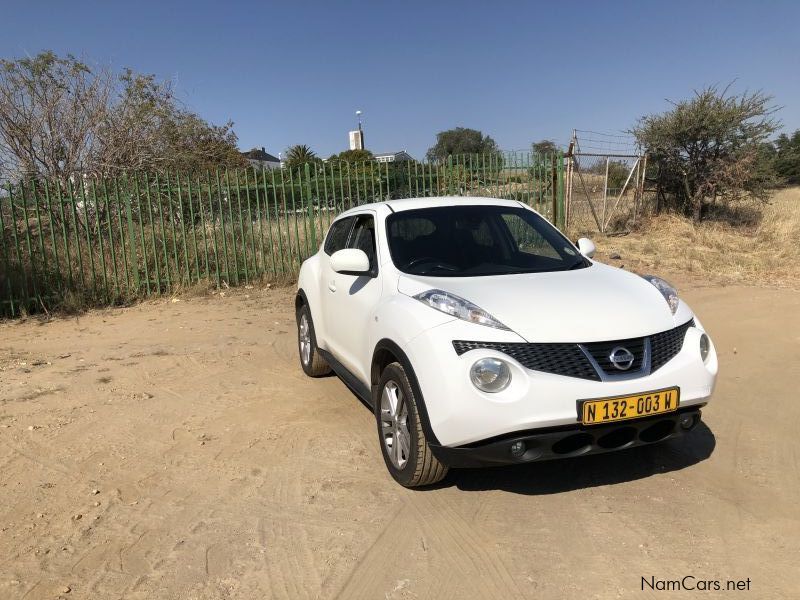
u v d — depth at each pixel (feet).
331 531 10.93
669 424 11.21
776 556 9.82
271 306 31.65
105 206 34.17
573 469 12.98
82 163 42.29
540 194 44.80
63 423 16.34
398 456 12.31
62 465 13.84
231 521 11.36
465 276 13.20
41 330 28.09
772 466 12.87
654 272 37.52
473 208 15.84
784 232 50.11
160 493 12.49
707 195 53.57
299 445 14.61
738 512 11.13
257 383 19.42
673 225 52.80
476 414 10.30
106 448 14.71
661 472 12.75
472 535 10.66
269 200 37.35
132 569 9.99
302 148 148.36
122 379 20.16
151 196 35.47
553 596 9.05
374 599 9.11
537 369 10.37
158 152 46.88
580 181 50.39
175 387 19.21
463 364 10.46
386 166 39.93
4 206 33.47
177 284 35.09
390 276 13.47
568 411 10.29
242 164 64.54
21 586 9.58
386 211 15.46
